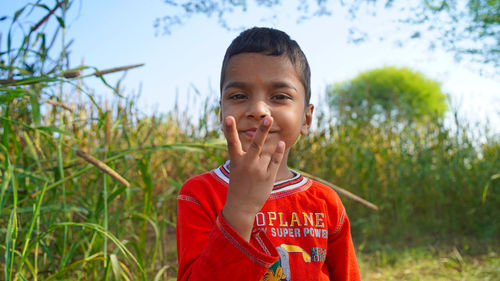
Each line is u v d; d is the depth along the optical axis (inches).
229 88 36.2
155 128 130.9
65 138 103.3
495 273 136.6
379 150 212.7
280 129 35.9
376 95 1031.0
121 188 75.8
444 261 150.8
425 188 205.5
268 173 29.9
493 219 199.3
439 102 1073.5
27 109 84.8
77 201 90.7
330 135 205.6
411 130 227.6
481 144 218.8
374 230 190.2
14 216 53.8
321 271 39.4
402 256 157.8
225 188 39.1
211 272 29.9
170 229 178.9
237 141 29.3
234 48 37.3
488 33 301.0
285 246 38.1
